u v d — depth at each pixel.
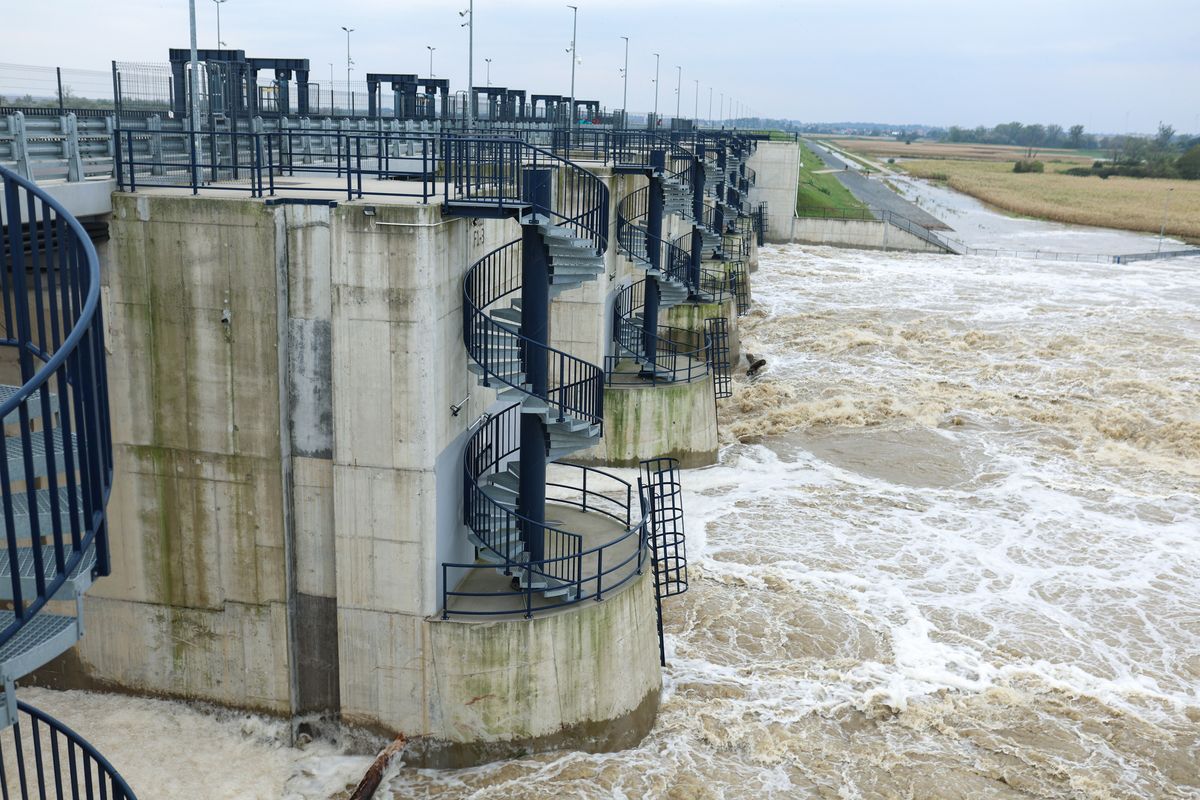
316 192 19.80
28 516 10.54
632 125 78.44
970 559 31.39
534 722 19.05
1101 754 21.88
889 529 33.41
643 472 36.34
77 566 10.16
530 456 20.02
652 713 21.28
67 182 17.89
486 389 21.36
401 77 49.84
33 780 17.75
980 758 21.50
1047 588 29.64
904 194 161.62
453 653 18.38
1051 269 85.38
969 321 62.78
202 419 18.38
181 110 26.56
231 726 19.58
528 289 19.50
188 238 17.69
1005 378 51.38
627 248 35.12
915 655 25.36
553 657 18.81
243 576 18.95
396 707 18.83
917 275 79.50
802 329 60.59
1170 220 130.00
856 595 28.45
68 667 20.25
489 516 19.80
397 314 17.25
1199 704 23.98
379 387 17.58
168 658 19.72
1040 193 168.50
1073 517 35.12
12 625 9.54
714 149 52.62
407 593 18.27
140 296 18.06
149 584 19.38
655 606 23.89
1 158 16.64
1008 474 39.06
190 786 18.17
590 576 20.22
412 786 18.52
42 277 19.08
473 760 18.94
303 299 17.72
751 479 37.44
